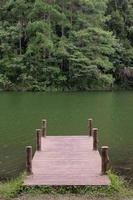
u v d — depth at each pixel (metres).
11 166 16.59
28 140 21.89
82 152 17.44
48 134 23.66
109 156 18.16
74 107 36.59
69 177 13.58
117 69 65.06
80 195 12.34
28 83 59.31
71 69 60.06
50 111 33.94
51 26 61.84
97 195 12.29
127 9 71.62
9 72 60.81
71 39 61.59
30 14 61.22
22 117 30.58
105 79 60.56
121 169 15.96
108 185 12.73
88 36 60.97
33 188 12.69
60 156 16.73
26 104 39.28
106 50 61.62
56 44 61.19
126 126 26.41
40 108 35.97
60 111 33.97
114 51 63.66
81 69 59.91
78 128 25.80
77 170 14.47
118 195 12.32
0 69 61.16
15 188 12.65
